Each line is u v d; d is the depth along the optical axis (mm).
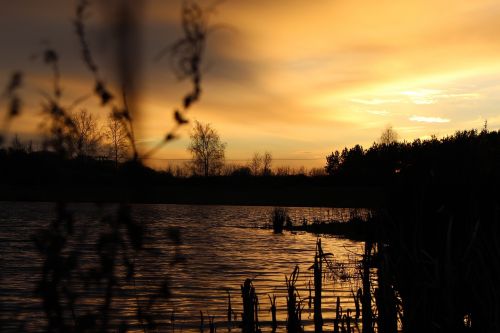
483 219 8453
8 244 28531
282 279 18344
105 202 2818
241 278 18625
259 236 36500
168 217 48344
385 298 7902
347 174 63125
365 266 8961
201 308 13039
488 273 6617
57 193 2771
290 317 9281
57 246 2836
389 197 10094
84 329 2988
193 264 21062
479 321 7363
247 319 9422
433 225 9078
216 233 37625
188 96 2635
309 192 70812
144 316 3322
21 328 3674
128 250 2908
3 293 13430
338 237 34938
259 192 72250
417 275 7602
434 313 7699
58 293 2906
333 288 15930
